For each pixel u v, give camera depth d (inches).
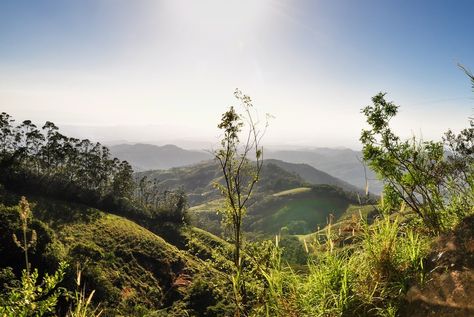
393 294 112.2
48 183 3745.1
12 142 3833.7
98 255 2645.2
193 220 4722.0
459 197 159.8
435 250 115.9
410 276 112.6
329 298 114.3
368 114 192.9
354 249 132.1
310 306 114.3
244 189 258.7
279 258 133.6
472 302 89.1
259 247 160.9
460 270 99.6
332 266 119.9
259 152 266.5
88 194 3892.7
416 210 158.9
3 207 1996.8
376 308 106.3
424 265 113.7
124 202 4057.6
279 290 121.2
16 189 3550.7
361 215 139.6
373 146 190.5
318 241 135.8
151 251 3122.5
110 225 3415.4
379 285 115.7
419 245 121.6
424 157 182.4
